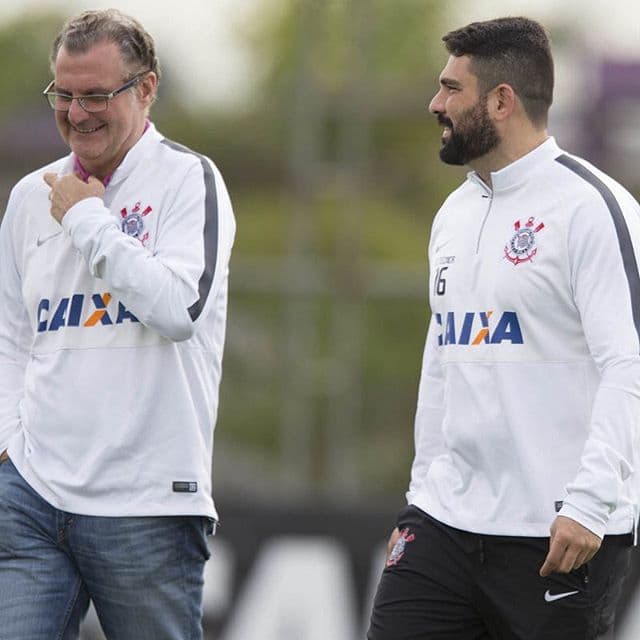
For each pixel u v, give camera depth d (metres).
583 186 15.52
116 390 15.63
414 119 64.00
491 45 16.00
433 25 76.38
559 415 15.48
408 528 16.66
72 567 16.03
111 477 15.63
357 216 48.25
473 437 15.81
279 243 62.84
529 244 15.58
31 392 16.11
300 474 46.03
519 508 15.63
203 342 15.93
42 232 16.11
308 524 26.69
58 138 62.59
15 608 15.77
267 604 26.59
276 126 68.00
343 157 48.25
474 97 16.02
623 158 52.56
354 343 47.00
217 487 50.94
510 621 15.88
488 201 16.08
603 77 52.44
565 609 15.66
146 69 15.91
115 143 15.76
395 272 46.56
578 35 63.12
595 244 15.21
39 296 16.05
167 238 15.64
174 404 15.67
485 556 15.88
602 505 14.65
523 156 15.88
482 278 15.84
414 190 65.94
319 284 46.75
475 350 15.84
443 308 16.25
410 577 16.39
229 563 26.77
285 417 46.31
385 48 74.88
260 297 53.97
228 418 54.28
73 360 15.77
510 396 15.58
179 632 15.98
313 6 47.50
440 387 16.75
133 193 15.88
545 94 16.03
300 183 48.06
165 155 16.00
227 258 15.96
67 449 15.75
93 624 26.17
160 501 15.62
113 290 15.20
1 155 62.66
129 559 15.68
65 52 15.54
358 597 26.42
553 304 15.48
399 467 58.78
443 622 16.28
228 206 16.08
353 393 46.62
